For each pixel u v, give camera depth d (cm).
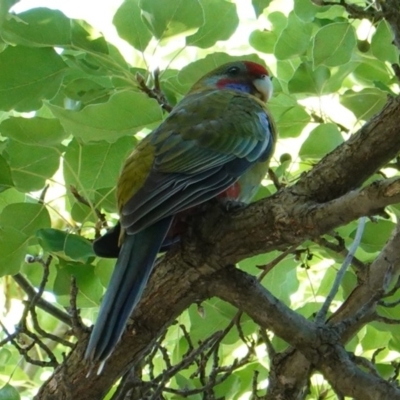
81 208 874
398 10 809
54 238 814
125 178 729
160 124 791
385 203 551
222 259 653
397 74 809
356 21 1044
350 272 886
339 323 698
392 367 861
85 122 792
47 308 966
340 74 939
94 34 868
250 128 789
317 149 862
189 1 840
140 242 666
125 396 752
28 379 1090
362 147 613
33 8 828
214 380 768
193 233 658
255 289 679
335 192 620
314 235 604
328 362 681
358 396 669
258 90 966
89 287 866
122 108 789
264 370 959
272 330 692
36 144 858
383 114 612
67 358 701
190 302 682
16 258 855
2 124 845
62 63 856
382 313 856
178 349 917
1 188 852
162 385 734
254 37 1010
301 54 932
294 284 948
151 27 853
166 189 690
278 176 880
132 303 637
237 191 786
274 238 626
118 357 680
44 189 886
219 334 782
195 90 962
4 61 845
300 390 759
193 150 742
